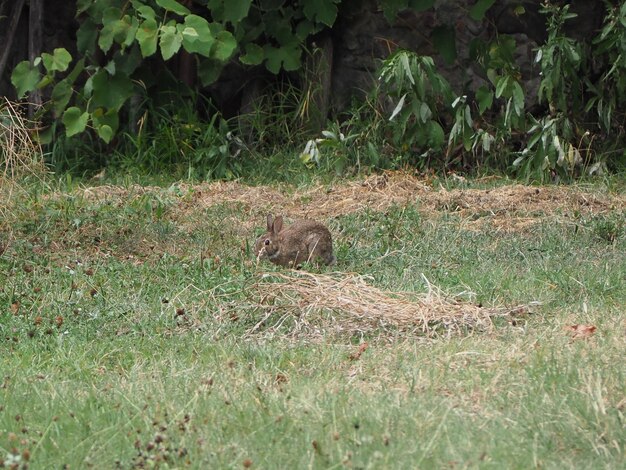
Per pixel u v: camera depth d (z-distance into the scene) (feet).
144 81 61.36
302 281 37.04
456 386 27.45
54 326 33.94
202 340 32.68
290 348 31.89
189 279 38.60
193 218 49.32
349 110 62.69
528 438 23.61
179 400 26.50
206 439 23.65
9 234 44.55
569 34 62.95
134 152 60.54
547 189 54.54
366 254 43.96
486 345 31.12
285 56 61.16
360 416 24.64
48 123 61.98
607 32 58.44
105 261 41.83
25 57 63.98
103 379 29.19
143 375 29.12
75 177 58.75
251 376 28.78
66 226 46.01
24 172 52.29
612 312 34.42
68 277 38.88
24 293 36.65
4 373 29.25
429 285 36.37
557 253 44.21
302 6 61.82
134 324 34.24
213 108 64.44
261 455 22.66
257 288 36.52
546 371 27.66
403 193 54.08
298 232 42.47
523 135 61.82
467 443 23.15
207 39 56.13
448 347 30.96
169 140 59.52
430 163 60.13
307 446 23.13
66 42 64.13
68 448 23.48
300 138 62.23
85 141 61.93
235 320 34.63
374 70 63.41
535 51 62.28
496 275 39.75
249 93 63.62
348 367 29.76
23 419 25.25
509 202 52.47
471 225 49.11
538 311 35.32
